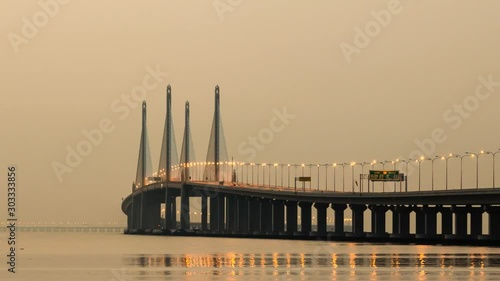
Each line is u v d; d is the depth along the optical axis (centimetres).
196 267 14975
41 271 14338
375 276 13138
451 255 18162
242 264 15662
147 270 14412
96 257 18450
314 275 13338
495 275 13225
